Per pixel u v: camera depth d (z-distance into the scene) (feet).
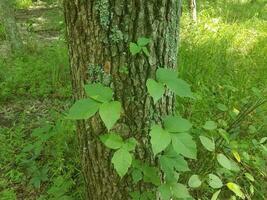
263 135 11.08
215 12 27.86
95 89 5.38
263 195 9.09
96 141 7.01
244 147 9.55
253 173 9.32
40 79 15.99
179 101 11.19
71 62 6.85
